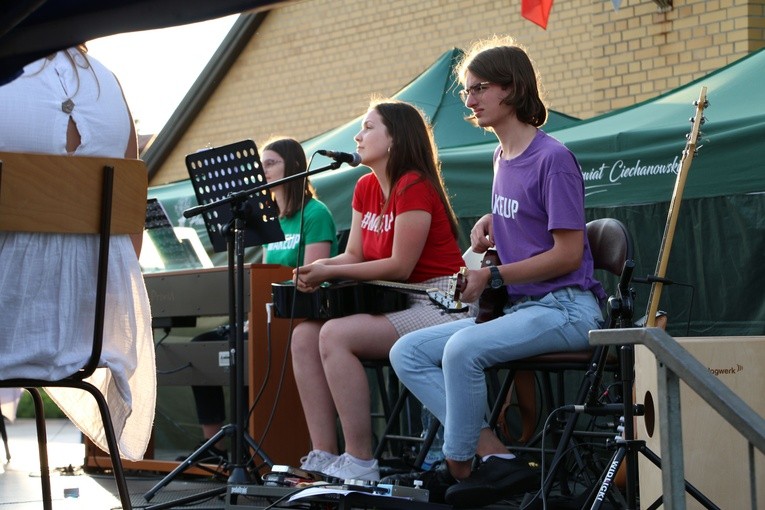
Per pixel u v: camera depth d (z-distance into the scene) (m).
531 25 9.02
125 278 2.63
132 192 2.58
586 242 3.54
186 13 1.42
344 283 3.94
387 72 10.30
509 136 3.62
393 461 4.36
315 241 4.92
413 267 3.97
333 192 5.62
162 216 5.24
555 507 3.39
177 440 6.46
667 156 4.60
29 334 2.44
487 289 3.52
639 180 4.68
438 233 4.05
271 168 5.00
